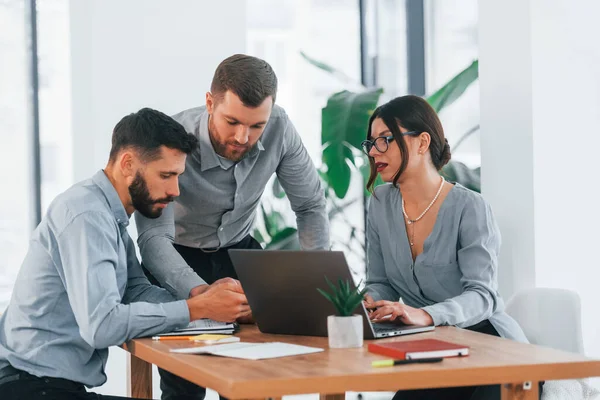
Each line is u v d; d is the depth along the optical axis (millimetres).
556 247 4133
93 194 2578
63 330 2541
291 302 2471
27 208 5082
